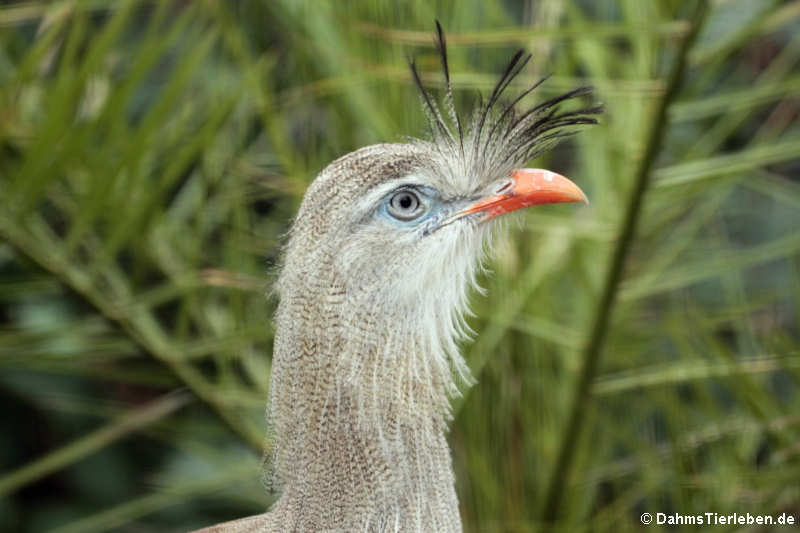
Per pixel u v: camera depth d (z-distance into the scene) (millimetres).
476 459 3340
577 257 3342
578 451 3354
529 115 3176
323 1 3309
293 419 3125
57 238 3314
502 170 3166
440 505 3129
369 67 3307
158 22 3295
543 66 3355
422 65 3301
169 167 3299
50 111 3266
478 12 3334
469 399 3334
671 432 3328
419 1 3307
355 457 3117
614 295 3293
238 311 3350
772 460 3312
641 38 3299
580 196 3164
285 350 3127
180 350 3338
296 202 3359
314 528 3121
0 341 3320
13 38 3350
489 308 3334
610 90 3279
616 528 3340
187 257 3352
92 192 3283
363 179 3129
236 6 3371
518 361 3346
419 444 3125
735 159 3285
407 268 3129
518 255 3348
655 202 3354
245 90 3342
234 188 3365
